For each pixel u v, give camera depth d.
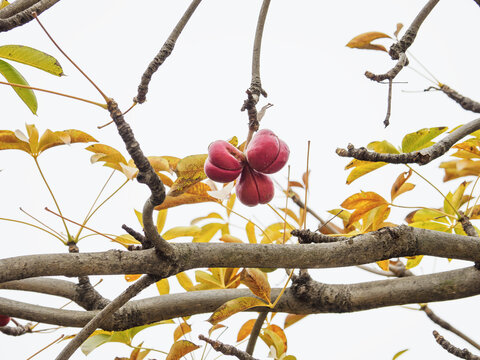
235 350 2.73
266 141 2.63
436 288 2.81
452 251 2.72
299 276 2.86
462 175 3.31
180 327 2.97
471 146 3.07
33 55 2.67
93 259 2.58
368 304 2.83
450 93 3.25
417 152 2.68
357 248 2.68
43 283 2.86
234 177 2.63
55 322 2.79
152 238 2.58
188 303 2.84
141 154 2.46
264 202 2.67
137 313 2.82
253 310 2.86
